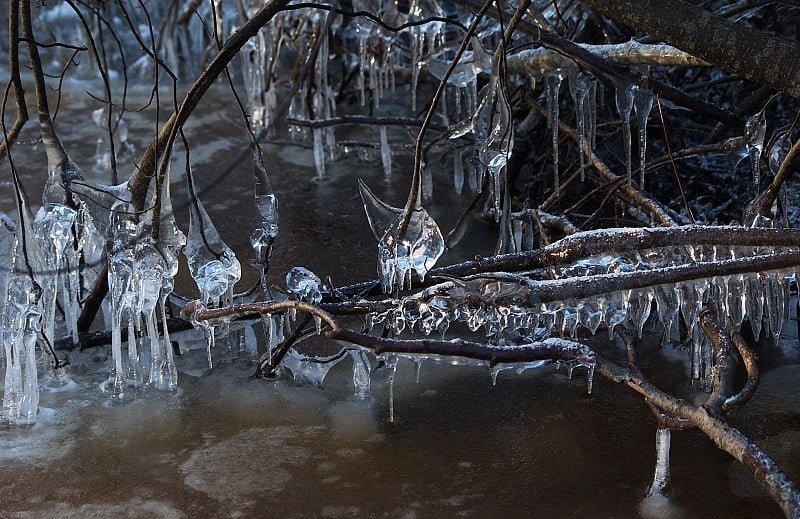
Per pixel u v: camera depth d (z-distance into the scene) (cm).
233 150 602
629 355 304
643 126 385
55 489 289
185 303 373
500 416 325
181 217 503
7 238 355
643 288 288
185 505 282
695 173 488
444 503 282
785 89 287
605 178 430
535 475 294
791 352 360
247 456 305
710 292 312
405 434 316
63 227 344
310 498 285
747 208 350
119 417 326
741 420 319
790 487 226
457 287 299
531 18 426
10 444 311
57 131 636
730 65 293
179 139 618
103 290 352
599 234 311
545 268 326
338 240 468
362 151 583
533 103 479
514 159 493
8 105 691
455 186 525
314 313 293
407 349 277
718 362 283
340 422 323
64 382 346
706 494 284
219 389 343
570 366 313
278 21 581
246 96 718
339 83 694
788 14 481
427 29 483
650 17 295
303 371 346
